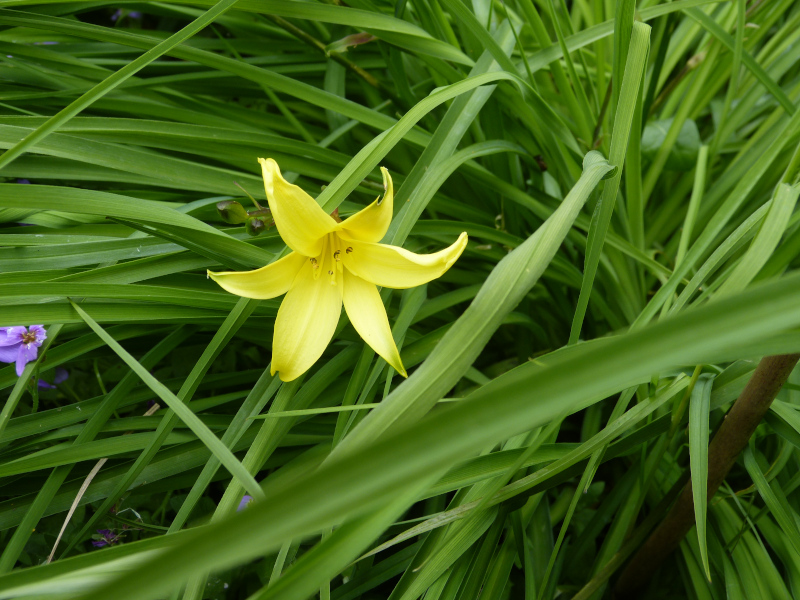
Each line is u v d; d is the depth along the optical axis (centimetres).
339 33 54
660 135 55
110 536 45
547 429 37
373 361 45
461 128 46
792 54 60
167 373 50
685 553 45
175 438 43
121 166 42
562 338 58
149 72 54
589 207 53
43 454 40
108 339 36
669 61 61
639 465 47
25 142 36
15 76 50
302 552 45
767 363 36
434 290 56
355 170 39
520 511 42
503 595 44
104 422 42
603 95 57
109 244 42
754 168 46
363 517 29
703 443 38
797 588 41
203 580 36
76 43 54
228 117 54
